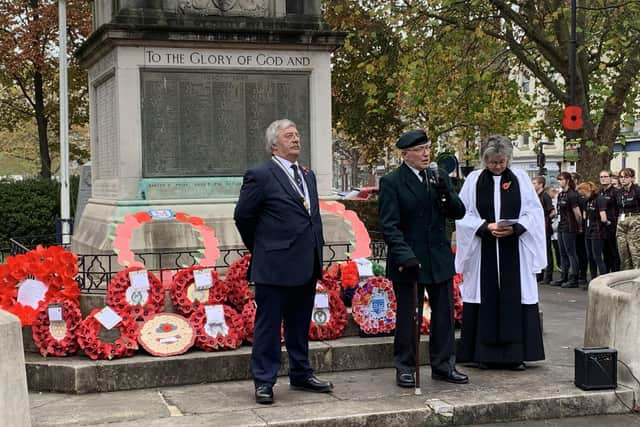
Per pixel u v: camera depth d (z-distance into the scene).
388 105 26.06
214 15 9.45
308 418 6.23
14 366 5.42
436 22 19.98
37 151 42.25
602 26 21.19
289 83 9.76
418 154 7.23
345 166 70.69
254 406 6.60
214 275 8.07
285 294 6.82
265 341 6.77
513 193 7.84
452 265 7.37
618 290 7.70
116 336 7.60
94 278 8.80
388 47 22.67
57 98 32.72
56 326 7.58
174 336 7.56
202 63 9.42
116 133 9.41
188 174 9.47
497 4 19.75
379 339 8.10
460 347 8.06
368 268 8.56
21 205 22.48
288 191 6.81
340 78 25.77
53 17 27.62
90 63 10.44
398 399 6.79
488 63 22.17
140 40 9.17
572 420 6.74
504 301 7.77
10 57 28.02
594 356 7.00
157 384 7.27
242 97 9.60
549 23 20.25
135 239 8.97
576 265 15.27
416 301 6.98
